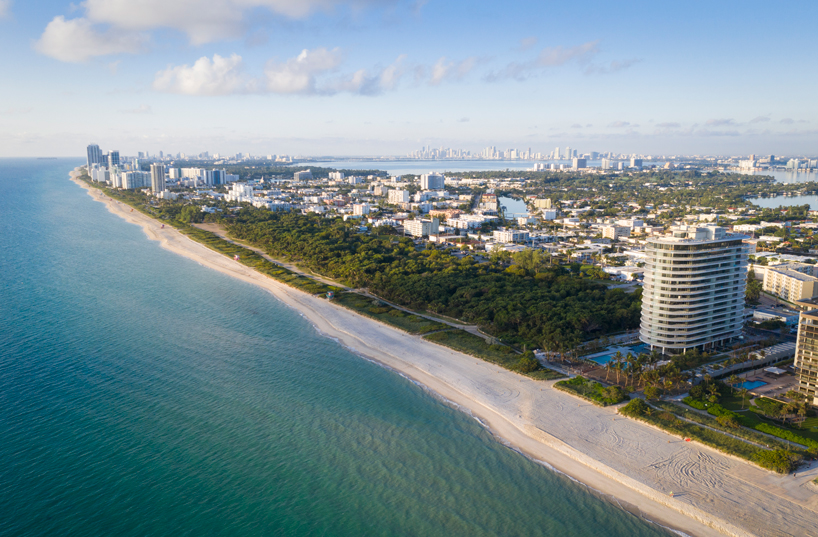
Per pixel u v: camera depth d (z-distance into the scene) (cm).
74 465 16275
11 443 17250
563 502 15288
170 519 14250
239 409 19950
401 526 14250
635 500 15375
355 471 16475
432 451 17650
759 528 14112
